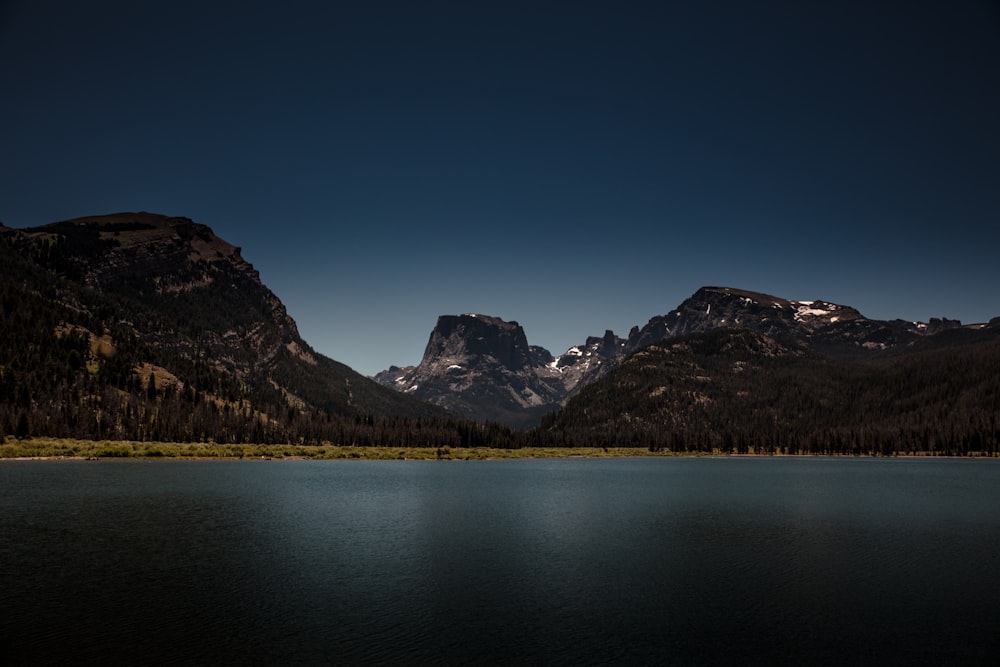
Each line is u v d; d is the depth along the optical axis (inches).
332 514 3769.7
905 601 2020.2
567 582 2228.1
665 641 1676.9
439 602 1982.0
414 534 3125.0
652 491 5580.7
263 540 2901.1
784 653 1609.3
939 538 3095.5
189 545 2755.9
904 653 1610.5
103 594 2009.1
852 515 3934.5
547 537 3080.7
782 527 3437.5
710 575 2330.2
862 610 1930.4
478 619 1831.9
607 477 7509.8
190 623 1761.8
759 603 1998.0
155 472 6569.9
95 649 1569.9
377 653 1578.5
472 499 4744.1
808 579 2282.2
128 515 3535.9
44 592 2020.2
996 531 3324.3
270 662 1513.3
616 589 2143.2
